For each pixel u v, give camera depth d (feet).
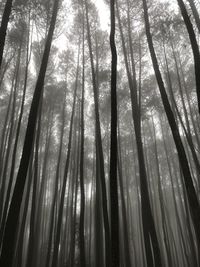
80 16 49.21
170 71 52.95
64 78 57.21
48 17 42.11
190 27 23.73
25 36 46.24
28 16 42.50
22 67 54.19
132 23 45.37
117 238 16.24
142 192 30.01
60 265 56.80
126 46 46.98
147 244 28.48
